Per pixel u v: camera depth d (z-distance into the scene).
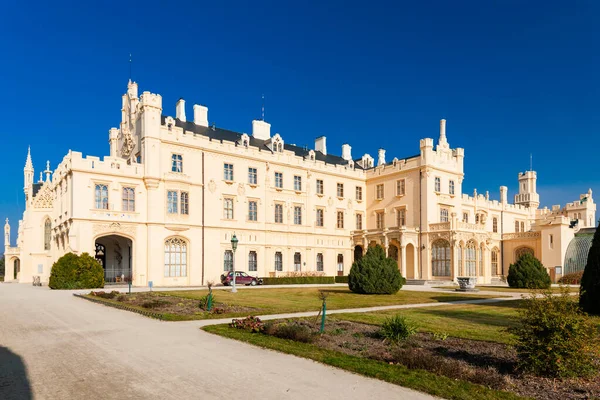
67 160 45.19
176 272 47.88
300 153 66.06
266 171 56.41
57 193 51.31
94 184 43.66
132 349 13.14
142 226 46.12
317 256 61.09
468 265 56.06
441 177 60.19
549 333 10.23
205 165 50.94
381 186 64.94
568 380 9.99
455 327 17.17
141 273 45.53
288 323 17.08
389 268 34.62
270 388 9.41
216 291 35.66
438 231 55.47
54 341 14.43
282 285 49.44
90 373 10.63
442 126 62.09
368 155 74.38
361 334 15.19
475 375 10.05
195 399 8.78
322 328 15.35
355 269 35.19
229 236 52.25
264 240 55.34
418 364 10.94
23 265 65.94
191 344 13.82
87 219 42.81
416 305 25.94
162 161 47.69
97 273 40.38
